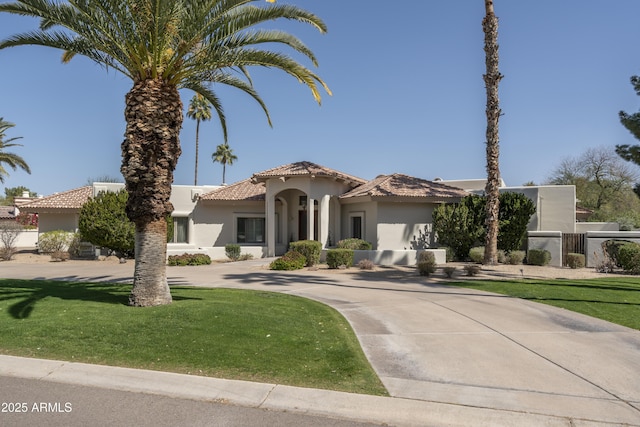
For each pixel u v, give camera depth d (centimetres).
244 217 2912
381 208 2391
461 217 2255
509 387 547
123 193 2417
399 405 490
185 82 1120
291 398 507
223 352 657
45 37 1019
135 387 538
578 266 1998
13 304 982
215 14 983
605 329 849
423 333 822
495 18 2028
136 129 957
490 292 1302
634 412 476
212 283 1520
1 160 3669
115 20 935
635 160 1967
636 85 1941
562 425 449
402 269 1997
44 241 2814
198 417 461
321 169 2533
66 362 609
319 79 1164
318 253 2147
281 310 980
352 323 904
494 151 2042
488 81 2044
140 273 971
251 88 1269
